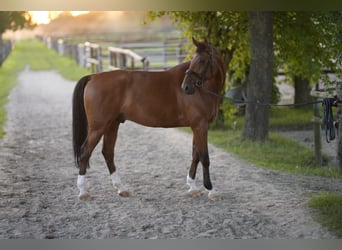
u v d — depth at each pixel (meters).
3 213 5.85
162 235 5.16
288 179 7.23
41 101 15.35
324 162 8.20
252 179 7.24
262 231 5.22
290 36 9.62
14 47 48.94
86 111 6.29
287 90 16.22
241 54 10.54
